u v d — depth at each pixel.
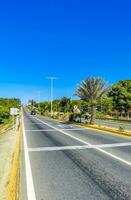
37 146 17.70
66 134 25.72
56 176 9.64
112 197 7.36
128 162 11.84
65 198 7.36
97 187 8.27
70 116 50.66
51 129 32.75
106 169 10.56
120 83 83.12
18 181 9.09
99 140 20.19
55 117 69.44
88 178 9.28
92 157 13.19
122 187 8.23
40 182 8.95
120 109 77.06
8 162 12.31
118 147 16.47
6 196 7.24
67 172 10.19
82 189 8.09
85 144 18.11
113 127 33.25
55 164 11.68
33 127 36.66
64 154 14.27
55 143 19.03
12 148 16.83
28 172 10.31
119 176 9.50
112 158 12.82
